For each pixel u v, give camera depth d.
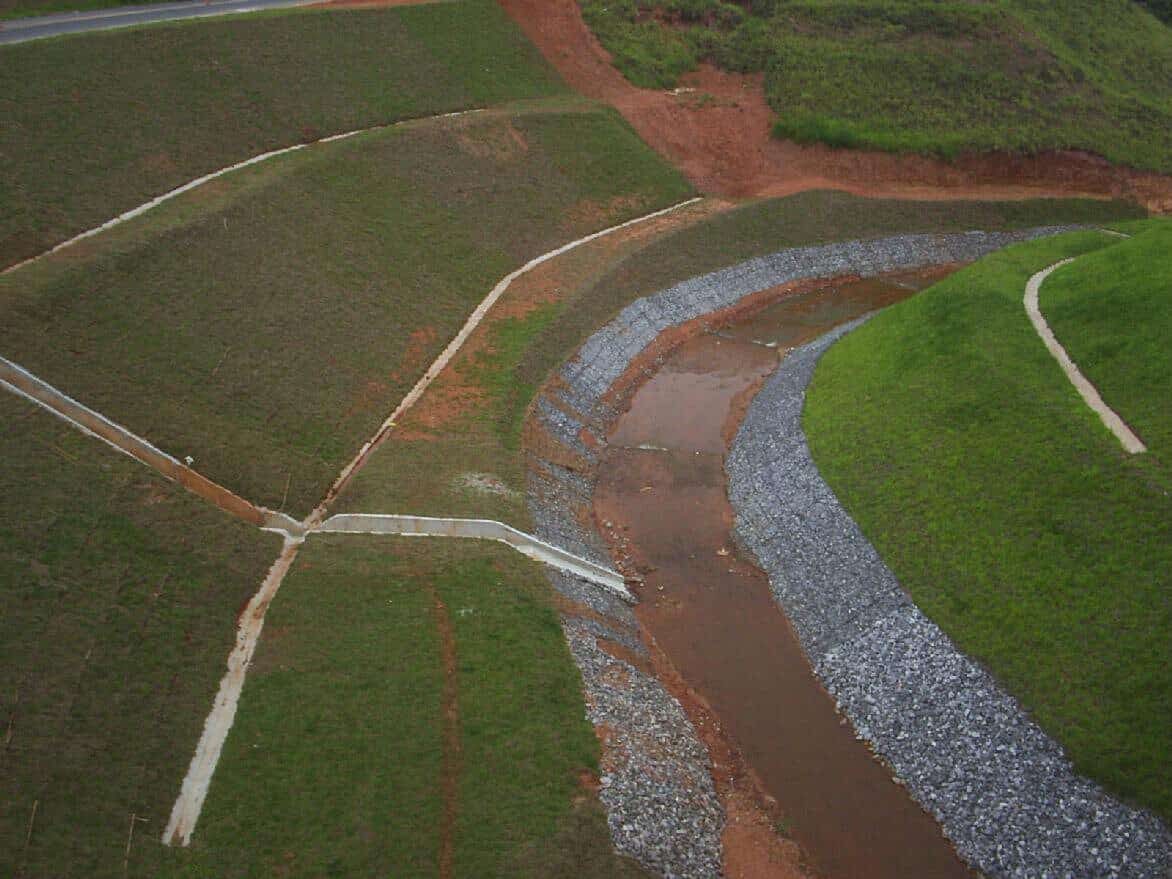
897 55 92.38
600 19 93.06
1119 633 34.12
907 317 58.12
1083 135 87.81
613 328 61.97
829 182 83.44
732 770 34.41
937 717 34.81
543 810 29.66
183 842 27.52
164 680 31.75
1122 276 53.97
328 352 50.56
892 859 31.14
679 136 83.81
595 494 49.91
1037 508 39.91
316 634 34.97
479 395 51.56
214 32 68.75
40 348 41.62
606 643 38.03
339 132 67.81
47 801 26.81
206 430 42.62
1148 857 28.89
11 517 33.62
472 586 37.97
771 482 49.16
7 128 53.94
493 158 71.81
